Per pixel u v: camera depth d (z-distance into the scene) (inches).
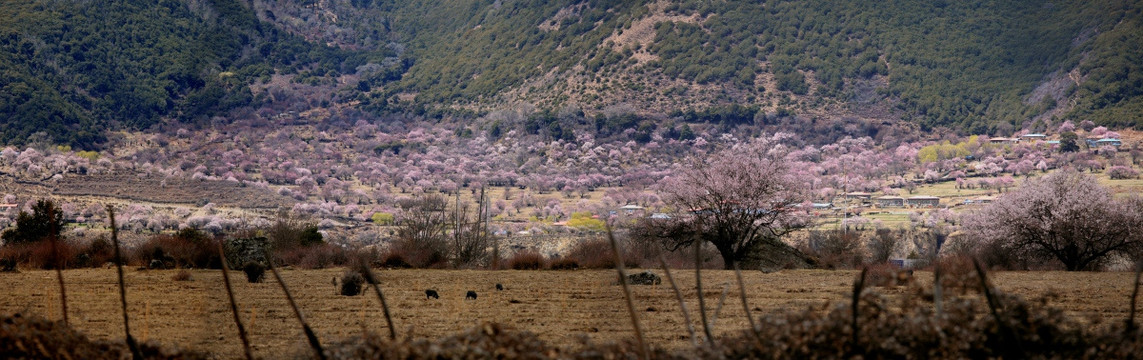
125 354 379.2
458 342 327.9
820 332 323.9
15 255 1336.1
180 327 634.8
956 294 365.1
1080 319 634.2
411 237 1980.8
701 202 1907.0
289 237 1998.0
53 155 7455.7
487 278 1163.9
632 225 1964.8
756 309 738.8
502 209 7795.3
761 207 1888.5
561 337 580.4
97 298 831.7
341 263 1556.3
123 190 6683.1
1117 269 1861.5
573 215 7239.2
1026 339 330.0
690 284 1044.5
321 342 553.6
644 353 312.5
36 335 346.3
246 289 946.1
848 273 1295.5
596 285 1020.5
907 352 319.0
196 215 5753.0
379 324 650.8
